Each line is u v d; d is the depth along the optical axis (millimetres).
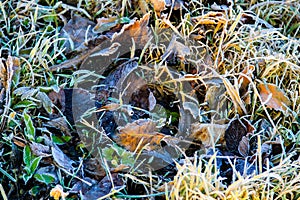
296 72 1027
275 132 966
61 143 938
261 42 1030
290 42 1029
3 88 939
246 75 993
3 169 913
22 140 922
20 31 997
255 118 993
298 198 910
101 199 899
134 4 1035
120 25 1011
